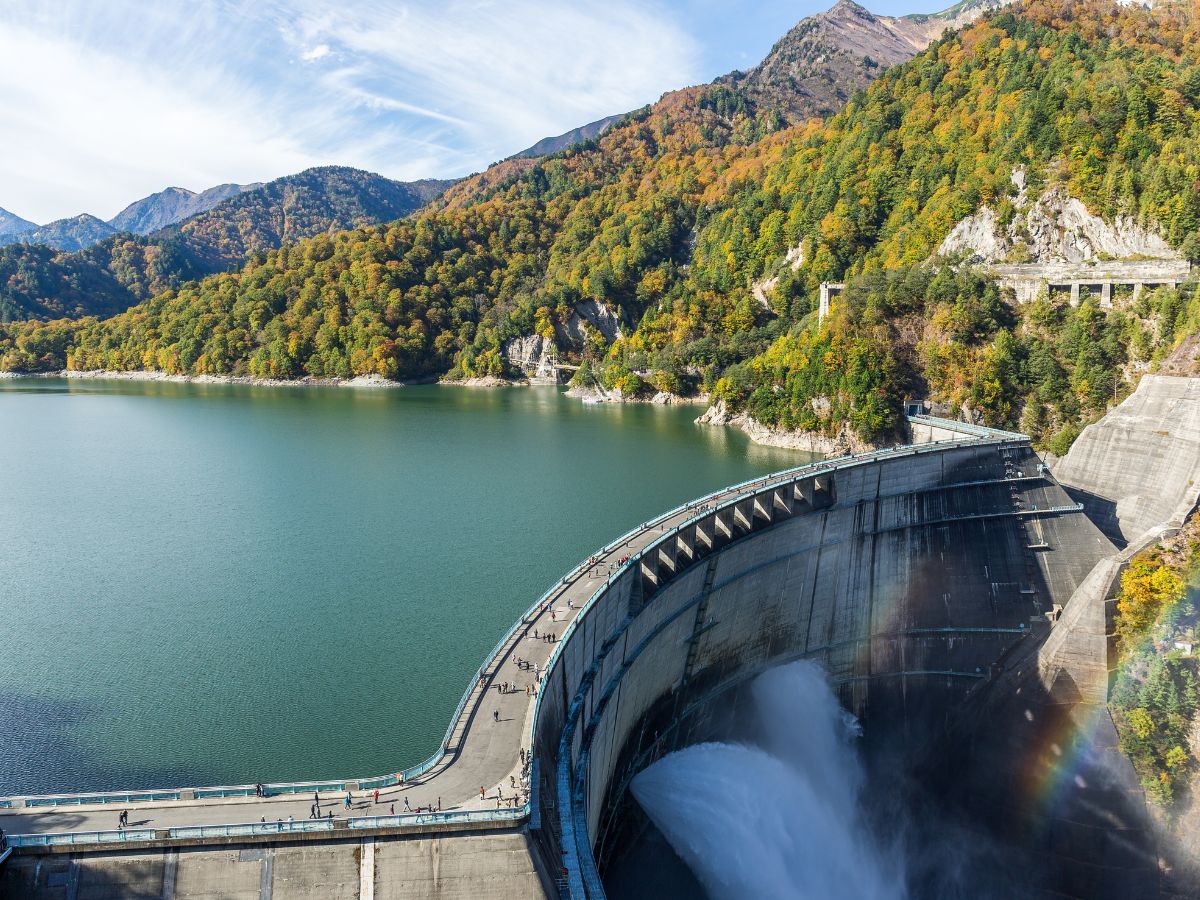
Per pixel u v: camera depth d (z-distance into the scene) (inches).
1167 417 5275.6
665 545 3907.5
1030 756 4333.2
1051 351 7012.8
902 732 4928.6
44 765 3243.1
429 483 7613.2
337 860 1982.0
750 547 4414.4
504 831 2033.7
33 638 4345.5
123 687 3836.1
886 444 7829.7
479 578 5157.5
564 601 3275.1
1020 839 4180.6
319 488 7470.5
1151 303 6501.0
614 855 3336.6
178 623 4525.1
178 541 5949.8
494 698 2645.2
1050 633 4564.5
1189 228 6914.4
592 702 3063.5
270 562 5487.2
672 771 3848.4
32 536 6092.5
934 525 5083.7
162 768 3233.3
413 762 3282.5
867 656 4960.6
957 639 4992.6
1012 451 5369.1
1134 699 3996.1
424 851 2004.2
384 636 4350.4
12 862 1920.5
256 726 3523.6
